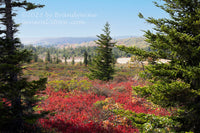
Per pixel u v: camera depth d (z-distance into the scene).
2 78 5.90
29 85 6.18
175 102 6.14
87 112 11.59
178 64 6.73
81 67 69.69
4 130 5.53
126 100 14.52
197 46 6.42
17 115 5.89
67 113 11.22
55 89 17.38
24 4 6.99
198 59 6.25
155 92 6.38
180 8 6.54
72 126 8.46
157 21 6.89
